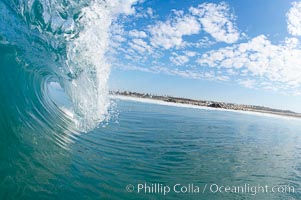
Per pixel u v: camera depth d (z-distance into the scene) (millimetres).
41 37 5707
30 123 6043
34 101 7172
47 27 5629
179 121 17078
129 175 5707
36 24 5418
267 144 13445
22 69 6336
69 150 6023
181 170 6777
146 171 6172
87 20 6234
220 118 25016
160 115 19078
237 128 18500
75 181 4703
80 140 7086
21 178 4066
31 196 3805
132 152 7422
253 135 16141
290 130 24094
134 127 11422
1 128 4914
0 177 3850
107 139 8133
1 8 4809
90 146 6906
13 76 5988
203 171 7043
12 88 5926
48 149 5496
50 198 3947
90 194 4461
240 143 12406
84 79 7258
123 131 9945
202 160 8117
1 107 5266
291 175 8102
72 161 5465
